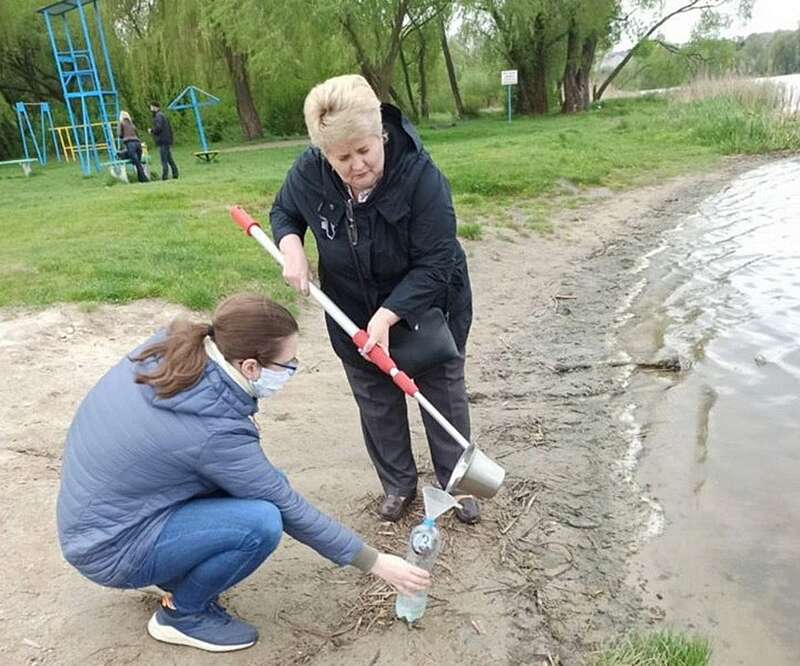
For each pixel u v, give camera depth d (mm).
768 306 6422
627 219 10297
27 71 29875
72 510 2291
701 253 8383
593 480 3936
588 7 29375
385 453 3391
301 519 2402
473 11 29250
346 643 2744
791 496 3768
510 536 3412
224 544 2357
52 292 6055
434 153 15812
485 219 9805
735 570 3260
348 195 2656
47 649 2596
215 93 29969
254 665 2607
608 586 3146
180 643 2629
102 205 10672
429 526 2861
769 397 4777
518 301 7004
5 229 9461
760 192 11594
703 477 3961
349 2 21297
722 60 34094
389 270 2797
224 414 2252
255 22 21328
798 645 2854
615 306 6824
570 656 2764
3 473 3613
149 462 2240
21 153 29047
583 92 33219
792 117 16922
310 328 5977
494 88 38875
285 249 2846
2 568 2961
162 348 2287
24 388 4555
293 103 31031
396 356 2922
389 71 23938
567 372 5344
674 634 2889
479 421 4562
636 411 4723
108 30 27281
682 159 14820
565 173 12445
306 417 4484
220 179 13414
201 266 6914
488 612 2938
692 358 5484
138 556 2334
